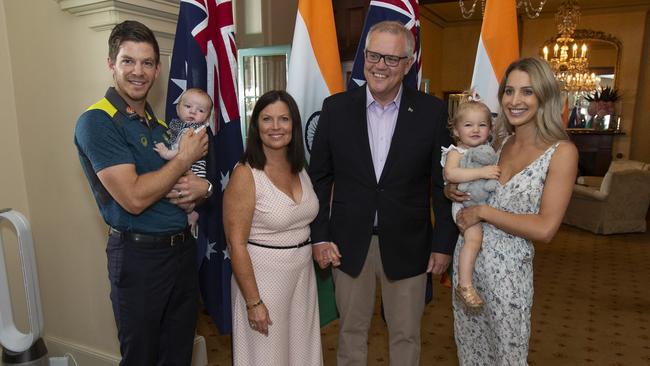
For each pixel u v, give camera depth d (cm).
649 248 567
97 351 277
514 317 177
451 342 322
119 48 164
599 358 304
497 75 230
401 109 199
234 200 182
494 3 230
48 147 268
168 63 266
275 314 187
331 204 220
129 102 174
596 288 434
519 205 173
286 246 188
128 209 162
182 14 221
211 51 229
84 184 261
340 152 205
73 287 279
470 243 180
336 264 209
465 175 177
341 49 523
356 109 203
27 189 282
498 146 196
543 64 168
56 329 292
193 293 193
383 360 297
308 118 244
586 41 895
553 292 424
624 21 864
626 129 893
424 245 205
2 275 197
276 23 489
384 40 185
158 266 175
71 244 274
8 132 273
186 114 188
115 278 174
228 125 235
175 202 178
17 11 261
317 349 206
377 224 204
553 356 307
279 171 189
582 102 913
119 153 162
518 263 176
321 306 251
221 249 240
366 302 216
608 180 613
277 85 465
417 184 202
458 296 191
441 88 986
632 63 871
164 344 191
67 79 253
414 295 208
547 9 873
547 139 171
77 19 243
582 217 660
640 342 327
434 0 793
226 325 244
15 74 270
